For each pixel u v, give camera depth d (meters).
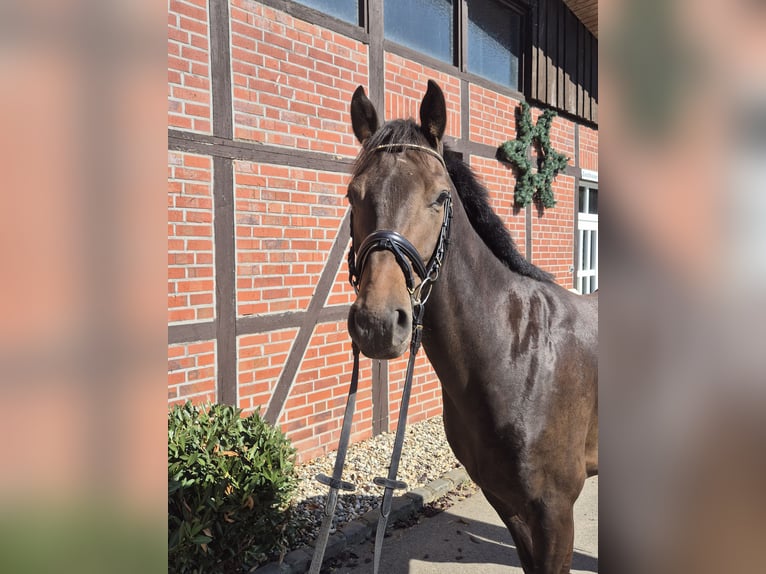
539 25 5.50
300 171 3.33
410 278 1.36
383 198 1.41
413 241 1.40
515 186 5.30
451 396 1.73
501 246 1.84
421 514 3.00
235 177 2.99
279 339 3.26
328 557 2.54
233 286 3.01
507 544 2.71
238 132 3.00
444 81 4.43
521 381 1.67
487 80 4.91
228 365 3.00
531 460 1.65
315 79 3.41
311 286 3.44
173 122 2.71
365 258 1.37
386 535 2.77
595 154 6.91
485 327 1.65
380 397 3.98
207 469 2.15
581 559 2.60
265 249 3.16
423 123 1.63
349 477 3.26
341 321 3.64
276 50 3.17
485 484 1.77
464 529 2.84
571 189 6.36
